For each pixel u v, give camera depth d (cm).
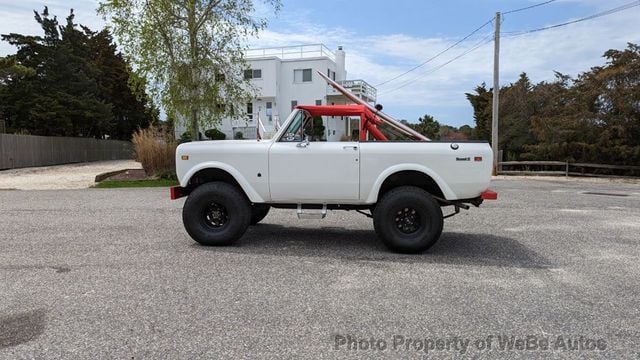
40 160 2992
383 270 562
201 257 620
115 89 4531
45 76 3459
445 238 754
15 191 1499
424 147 641
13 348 354
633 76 2189
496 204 1178
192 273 545
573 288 498
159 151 1927
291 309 432
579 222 910
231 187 685
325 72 3675
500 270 566
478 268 574
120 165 3123
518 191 1527
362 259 614
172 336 375
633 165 2173
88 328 390
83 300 455
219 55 1908
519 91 2928
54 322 402
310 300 455
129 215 980
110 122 4100
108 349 353
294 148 663
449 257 628
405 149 642
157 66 1830
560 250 673
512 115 2912
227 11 1870
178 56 1855
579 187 1691
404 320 408
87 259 609
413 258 621
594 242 727
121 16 1809
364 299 459
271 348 354
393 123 726
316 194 664
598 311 433
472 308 438
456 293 479
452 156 637
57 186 1689
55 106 3316
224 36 1897
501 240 739
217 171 699
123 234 776
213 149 682
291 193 670
